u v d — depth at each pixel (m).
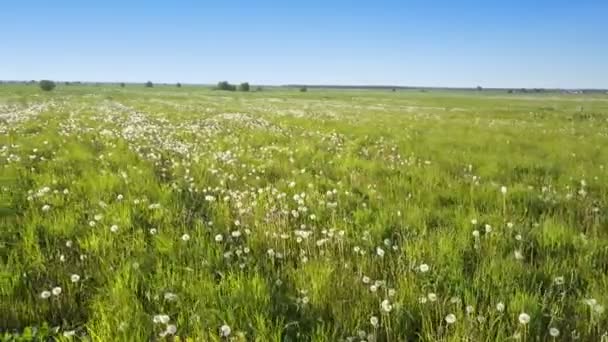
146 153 11.69
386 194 7.64
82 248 5.00
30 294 3.95
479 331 3.38
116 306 3.67
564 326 3.58
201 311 3.56
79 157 10.46
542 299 3.91
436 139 15.90
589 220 6.29
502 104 64.12
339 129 19.27
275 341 3.18
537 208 7.01
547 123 26.39
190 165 9.93
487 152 13.05
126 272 4.20
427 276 4.39
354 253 4.98
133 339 3.20
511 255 4.90
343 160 10.90
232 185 8.32
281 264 4.71
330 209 6.61
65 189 7.03
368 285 4.17
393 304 3.68
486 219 6.15
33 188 7.46
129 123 19.84
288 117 26.34
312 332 3.31
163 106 36.47
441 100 81.19
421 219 6.12
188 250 4.84
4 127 16.17
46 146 12.11
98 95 60.34
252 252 5.11
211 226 5.87
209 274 4.25
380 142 15.05
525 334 3.30
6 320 3.60
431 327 3.39
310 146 13.27
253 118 24.67
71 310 3.78
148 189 7.45
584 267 4.59
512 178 9.54
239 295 3.78
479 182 8.76
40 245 5.18
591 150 13.72
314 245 5.07
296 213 6.09
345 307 3.76
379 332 3.47
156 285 4.07
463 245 5.13
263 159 10.94
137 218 5.99
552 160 11.69
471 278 4.37
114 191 7.36
